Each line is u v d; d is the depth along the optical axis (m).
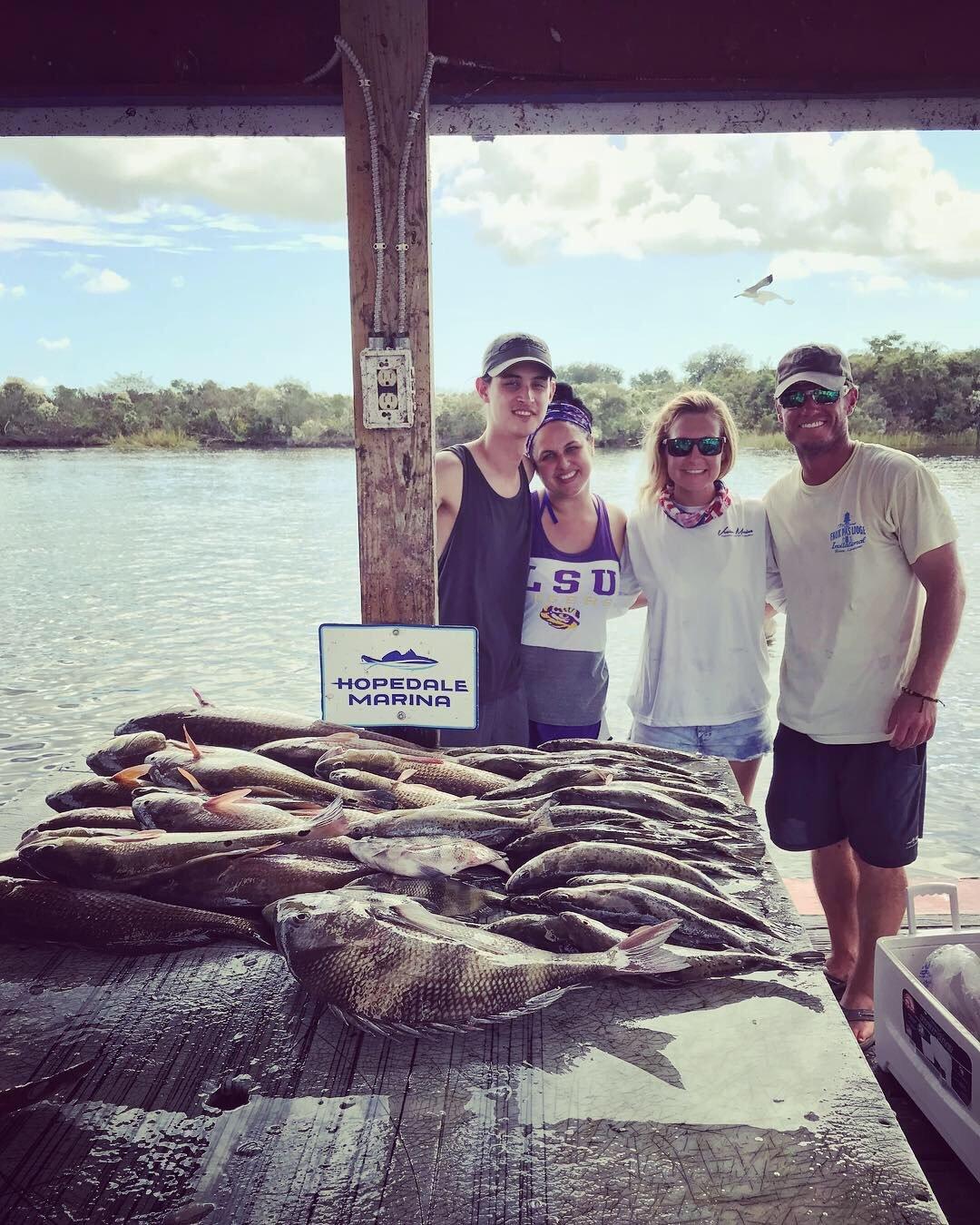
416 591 3.12
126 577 15.85
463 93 2.97
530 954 1.92
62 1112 1.61
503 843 2.42
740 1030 1.81
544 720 3.98
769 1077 1.67
